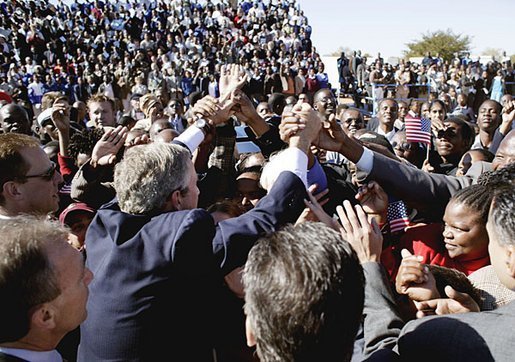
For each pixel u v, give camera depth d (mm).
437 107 7875
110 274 1733
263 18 29219
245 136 3520
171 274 1697
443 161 5137
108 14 25859
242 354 1975
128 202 1891
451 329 1343
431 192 2348
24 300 1396
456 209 2160
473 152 4059
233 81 2779
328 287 1199
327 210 2564
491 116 6301
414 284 1660
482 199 2115
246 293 1283
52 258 1455
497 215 1394
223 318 1944
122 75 18875
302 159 2059
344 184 2736
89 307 1777
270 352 1229
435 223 2588
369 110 20219
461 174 4082
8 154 2418
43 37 22406
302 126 2098
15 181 2424
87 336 1787
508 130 5598
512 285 1396
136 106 9188
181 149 1983
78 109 7191
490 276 1979
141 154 1935
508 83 21094
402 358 1407
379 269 1700
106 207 2068
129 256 1716
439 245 2496
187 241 1686
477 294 1769
